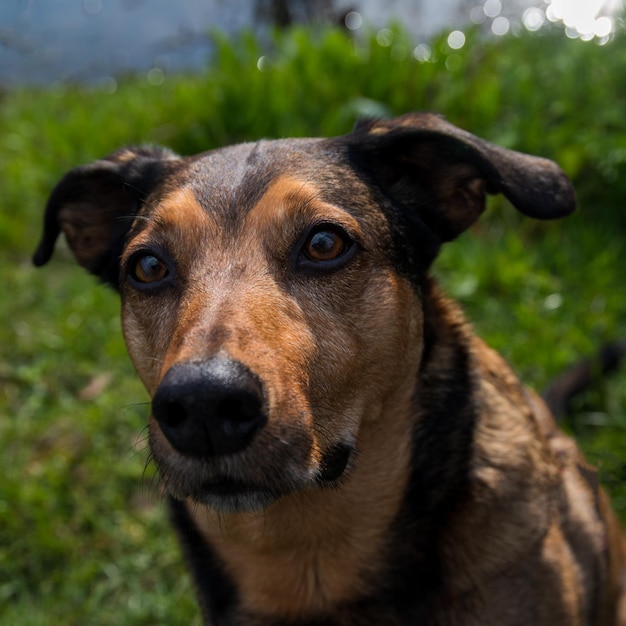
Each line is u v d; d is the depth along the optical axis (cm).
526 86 92
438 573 45
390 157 47
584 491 51
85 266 53
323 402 41
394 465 45
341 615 46
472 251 82
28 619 58
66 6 169
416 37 125
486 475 45
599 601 51
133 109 112
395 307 43
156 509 65
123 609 60
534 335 73
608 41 98
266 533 45
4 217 101
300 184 42
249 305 39
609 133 87
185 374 35
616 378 70
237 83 100
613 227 84
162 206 43
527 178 45
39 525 63
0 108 142
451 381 46
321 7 126
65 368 79
